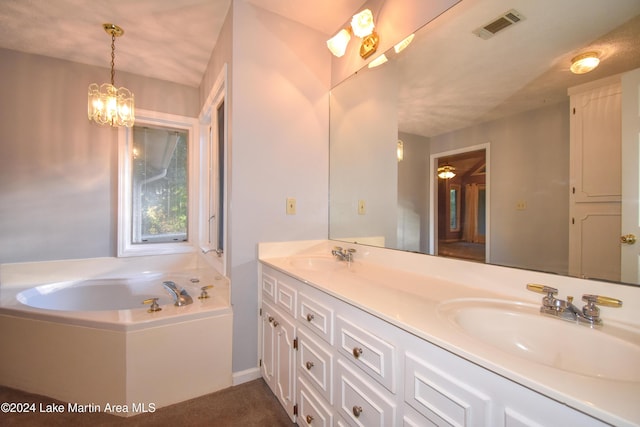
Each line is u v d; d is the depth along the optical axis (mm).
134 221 2719
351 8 1809
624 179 830
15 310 1739
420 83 1455
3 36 2045
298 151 1968
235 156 1754
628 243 822
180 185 2922
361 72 1825
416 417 776
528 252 1041
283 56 1902
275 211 1891
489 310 937
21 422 1483
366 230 1794
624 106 827
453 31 1285
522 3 1063
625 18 824
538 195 1024
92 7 1748
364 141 1813
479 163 1204
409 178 1524
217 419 1505
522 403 561
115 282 2449
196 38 2090
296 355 1410
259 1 1760
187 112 2844
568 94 948
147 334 1561
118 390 1526
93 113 1914
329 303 1160
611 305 814
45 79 2314
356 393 999
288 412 1470
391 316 853
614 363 719
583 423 482
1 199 2193
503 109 1129
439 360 720
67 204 2393
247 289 1819
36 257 2293
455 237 1289
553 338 835
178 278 2523
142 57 2348
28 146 2268
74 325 1602
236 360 1796
